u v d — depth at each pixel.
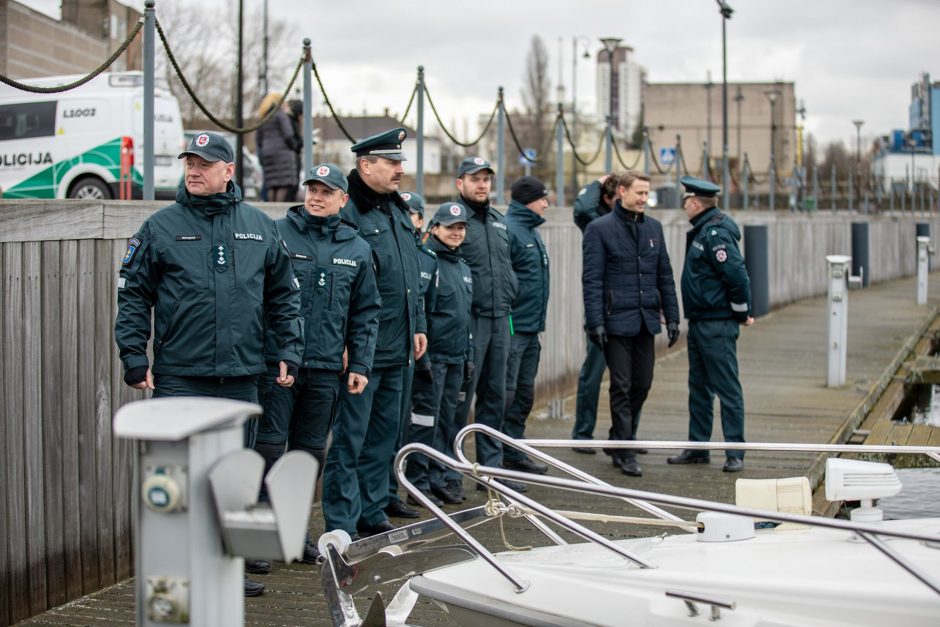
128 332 4.84
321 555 4.29
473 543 4.17
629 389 8.05
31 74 13.66
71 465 5.26
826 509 7.03
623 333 7.89
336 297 5.65
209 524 2.78
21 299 4.92
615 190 8.67
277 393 5.49
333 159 26.31
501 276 7.29
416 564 4.48
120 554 5.63
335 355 5.66
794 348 15.41
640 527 6.65
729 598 3.84
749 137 56.22
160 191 14.28
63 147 12.98
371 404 6.07
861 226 26.69
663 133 56.75
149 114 6.20
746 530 4.37
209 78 24.47
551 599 4.00
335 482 5.94
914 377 14.34
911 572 3.66
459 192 7.34
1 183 13.21
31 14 13.73
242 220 5.05
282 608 5.19
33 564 5.02
